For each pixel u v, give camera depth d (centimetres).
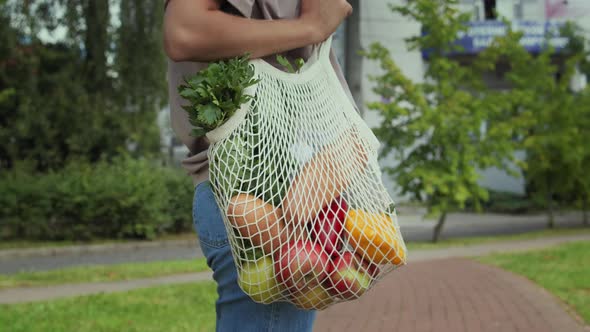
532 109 1897
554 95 1970
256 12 165
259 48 154
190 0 154
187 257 1286
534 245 1378
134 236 1617
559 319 573
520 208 2631
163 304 631
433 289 768
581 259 997
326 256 150
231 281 164
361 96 2455
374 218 159
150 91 1727
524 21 2744
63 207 1512
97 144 1767
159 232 1675
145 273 910
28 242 1477
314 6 160
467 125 1514
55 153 1695
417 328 552
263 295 150
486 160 1566
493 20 2700
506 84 2833
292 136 158
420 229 1975
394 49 2483
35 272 934
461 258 1116
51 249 1379
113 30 1689
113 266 994
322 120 164
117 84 1736
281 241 149
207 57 154
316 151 161
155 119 1858
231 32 151
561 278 806
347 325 566
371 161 171
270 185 150
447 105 1549
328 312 626
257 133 151
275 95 157
